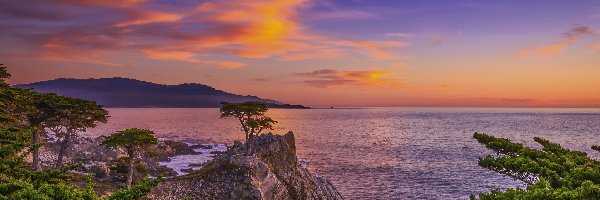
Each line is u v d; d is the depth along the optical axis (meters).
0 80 64.25
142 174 80.81
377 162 155.75
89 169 84.69
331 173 131.75
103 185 71.81
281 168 81.44
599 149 132.00
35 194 27.70
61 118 74.06
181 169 118.56
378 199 98.81
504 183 116.19
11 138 40.44
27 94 67.19
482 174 129.75
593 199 54.47
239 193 65.94
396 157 170.25
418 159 164.12
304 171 85.69
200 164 129.12
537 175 80.06
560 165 83.44
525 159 84.69
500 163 85.50
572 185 68.50
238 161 70.75
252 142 87.50
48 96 72.56
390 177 125.31
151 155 72.56
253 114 91.38
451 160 161.12
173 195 64.50
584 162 91.44
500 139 120.12
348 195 102.44
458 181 119.38
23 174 33.94
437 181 119.56
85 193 29.84
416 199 99.12
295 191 79.44
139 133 66.31
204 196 65.06
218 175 69.44
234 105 88.75
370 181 119.38
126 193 28.70
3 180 32.62
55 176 34.50
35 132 70.88
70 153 108.12
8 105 58.50
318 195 81.94
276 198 71.00
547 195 54.97
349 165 148.12
